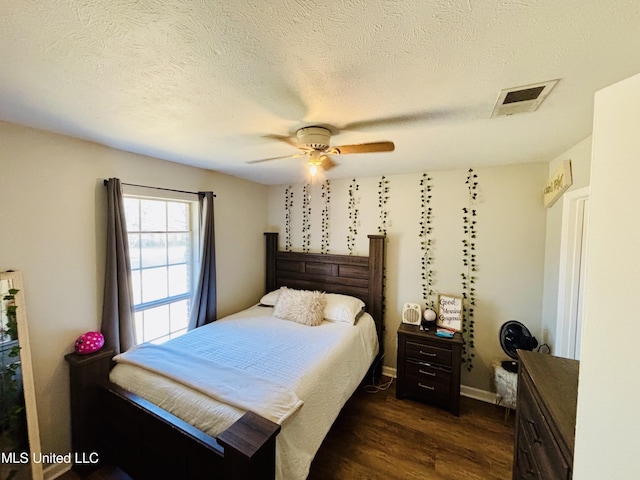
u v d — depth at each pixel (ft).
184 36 2.84
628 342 1.83
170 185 8.66
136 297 8.32
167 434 4.79
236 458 3.78
